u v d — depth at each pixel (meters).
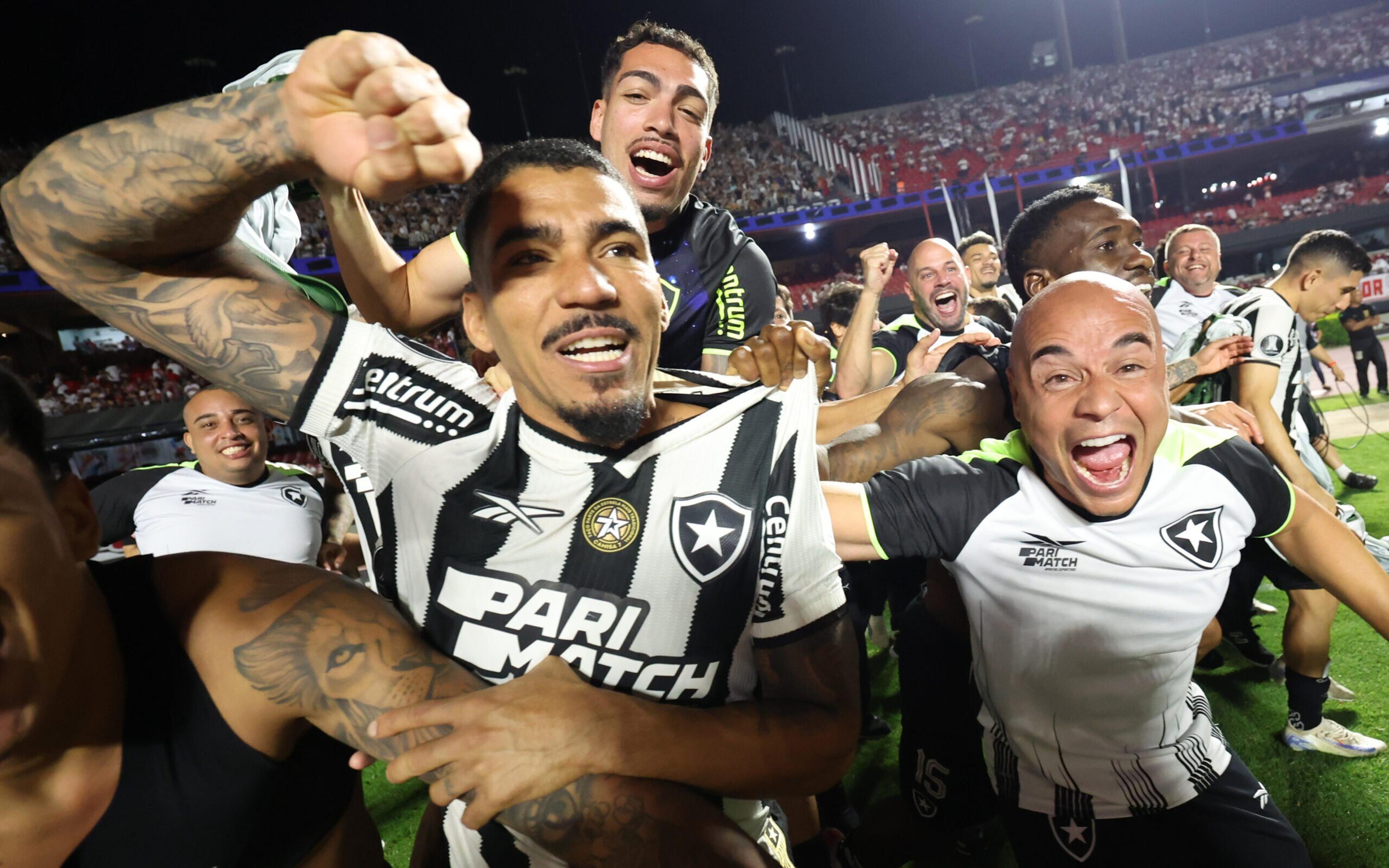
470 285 1.08
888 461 1.65
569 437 1.00
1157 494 1.42
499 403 1.05
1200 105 25.61
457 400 1.07
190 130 0.76
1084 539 1.43
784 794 0.98
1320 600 2.39
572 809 0.85
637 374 0.96
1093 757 1.56
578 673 0.98
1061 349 1.32
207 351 1.02
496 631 0.99
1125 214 2.28
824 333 6.62
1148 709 1.51
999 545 1.48
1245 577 2.73
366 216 1.38
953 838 2.18
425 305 1.50
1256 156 24.09
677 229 2.03
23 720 0.75
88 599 0.85
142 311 0.99
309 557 3.11
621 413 0.95
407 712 0.85
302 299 1.08
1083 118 26.83
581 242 0.92
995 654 1.59
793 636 1.06
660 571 0.99
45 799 0.81
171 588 0.93
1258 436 1.77
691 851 0.84
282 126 0.73
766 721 0.96
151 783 0.87
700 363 2.07
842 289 5.07
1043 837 1.63
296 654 0.88
